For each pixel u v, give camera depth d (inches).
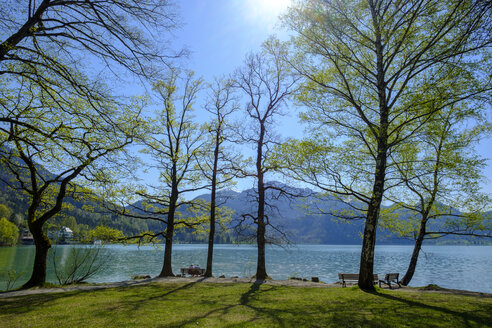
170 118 805.9
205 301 396.8
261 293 464.4
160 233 759.7
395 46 438.0
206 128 813.9
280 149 568.1
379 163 455.2
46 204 610.5
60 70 313.6
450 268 1539.1
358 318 293.6
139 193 730.8
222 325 271.0
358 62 451.5
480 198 542.6
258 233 691.4
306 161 472.1
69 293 454.3
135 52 325.1
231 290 495.5
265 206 696.4
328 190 473.7
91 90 328.2
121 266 1393.9
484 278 1112.2
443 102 393.1
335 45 460.8
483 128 571.5
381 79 456.8
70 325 269.4
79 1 298.4
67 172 534.0
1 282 812.0
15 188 533.3
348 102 505.0
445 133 526.9
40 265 540.4
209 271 727.1
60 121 415.8
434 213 634.2
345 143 527.5
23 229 3474.4
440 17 382.3
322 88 494.9
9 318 294.8
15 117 362.9
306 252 3631.9
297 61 503.5
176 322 282.4
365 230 471.8
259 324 274.5
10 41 281.1
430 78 390.6
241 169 751.1
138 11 311.3
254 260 1964.8
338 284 613.0
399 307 339.6
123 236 721.0
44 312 322.3
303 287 530.9
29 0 285.7
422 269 1492.4
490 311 316.8
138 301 391.2
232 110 824.9
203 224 802.2
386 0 440.8
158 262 1701.5
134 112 366.0
